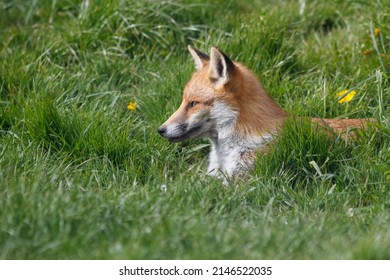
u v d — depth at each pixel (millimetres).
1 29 16109
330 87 13039
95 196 9422
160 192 9945
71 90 13461
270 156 11023
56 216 8672
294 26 15586
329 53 14578
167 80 13578
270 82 13469
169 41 15172
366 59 13977
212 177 10711
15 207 8797
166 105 13086
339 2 16125
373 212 9727
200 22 15672
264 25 14594
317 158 11023
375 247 8289
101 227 8648
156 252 8109
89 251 8281
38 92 13000
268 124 11453
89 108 12891
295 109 12328
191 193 9922
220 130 11539
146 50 15008
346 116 12211
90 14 15242
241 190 10398
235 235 8562
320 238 8828
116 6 15195
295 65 14203
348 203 10258
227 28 15398
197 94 11500
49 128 11820
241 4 16391
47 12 16297
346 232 9164
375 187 10484
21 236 8461
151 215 8977
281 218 9516
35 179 10109
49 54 14562
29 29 15820
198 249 8195
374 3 15039
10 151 11172
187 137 11586
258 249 8359
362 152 11086
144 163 11719
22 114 12289
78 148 11617
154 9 15414
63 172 10797
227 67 11258
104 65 14320
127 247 8148
